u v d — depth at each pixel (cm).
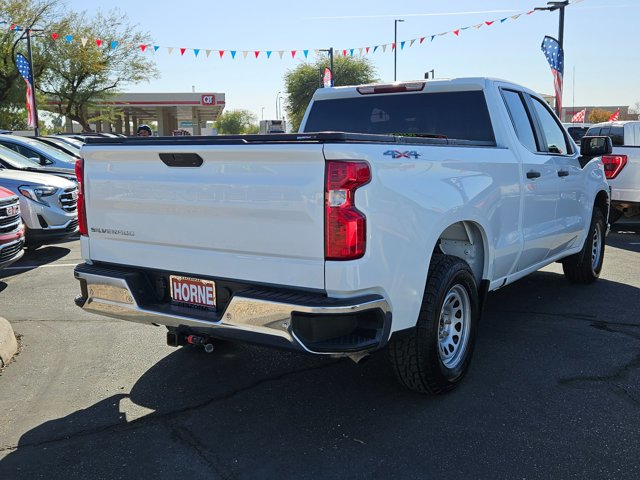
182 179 360
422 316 377
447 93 515
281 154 321
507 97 523
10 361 480
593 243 695
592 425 367
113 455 340
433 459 331
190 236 363
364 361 357
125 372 458
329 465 327
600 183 688
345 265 314
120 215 394
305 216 319
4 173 933
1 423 378
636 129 1070
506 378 437
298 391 421
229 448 346
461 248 461
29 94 2336
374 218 322
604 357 476
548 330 541
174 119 6378
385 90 541
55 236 916
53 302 656
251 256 341
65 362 479
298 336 322
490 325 555
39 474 322
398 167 340
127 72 3469
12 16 3050
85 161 408
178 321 365
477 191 420
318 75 4922
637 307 613
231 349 506
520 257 509
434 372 389
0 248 636
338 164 311
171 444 352
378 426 369
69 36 2128
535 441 348
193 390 425
